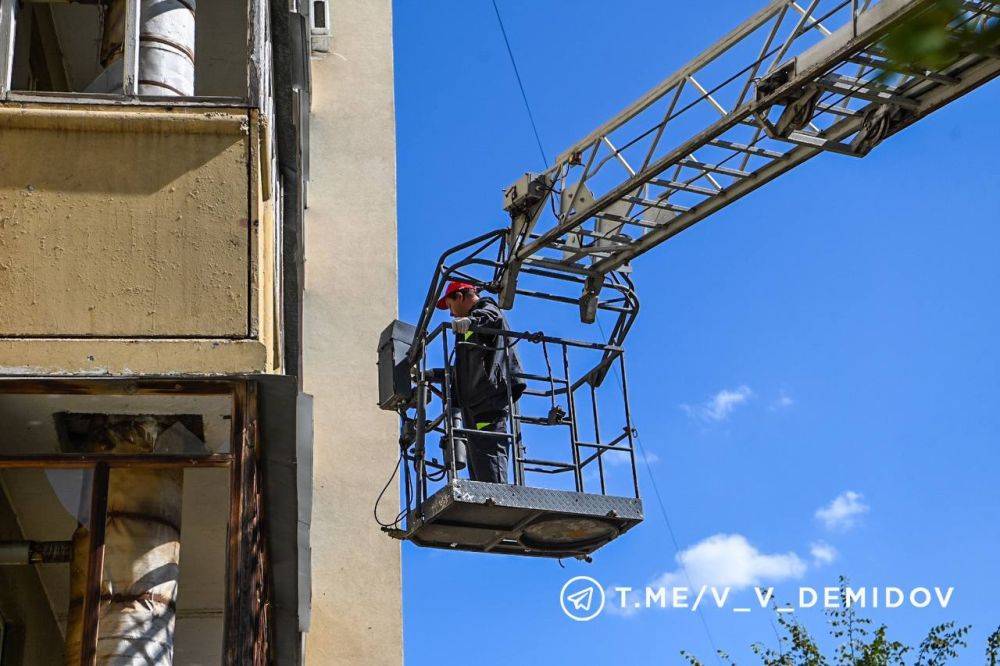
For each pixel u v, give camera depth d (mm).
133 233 6543
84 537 7098
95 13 9695
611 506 9719
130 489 6953
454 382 9852
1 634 8492
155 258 6512
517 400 9883
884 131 10383
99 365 6250
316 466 13031
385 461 13180
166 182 6668
